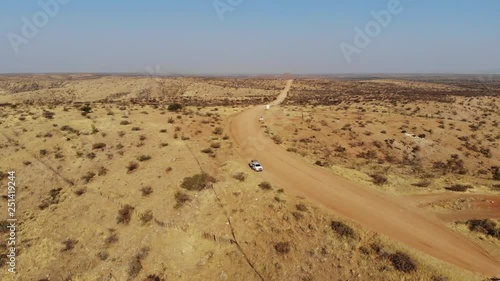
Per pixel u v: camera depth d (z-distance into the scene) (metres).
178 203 32.91
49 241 30.64
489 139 66.62
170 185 36.00
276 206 31.31
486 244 25.48
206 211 31.69
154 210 32.34
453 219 28.94
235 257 26.77
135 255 28.17
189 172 38.59
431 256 24.14
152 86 177.50
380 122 72.44
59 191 37.41
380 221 28.81
